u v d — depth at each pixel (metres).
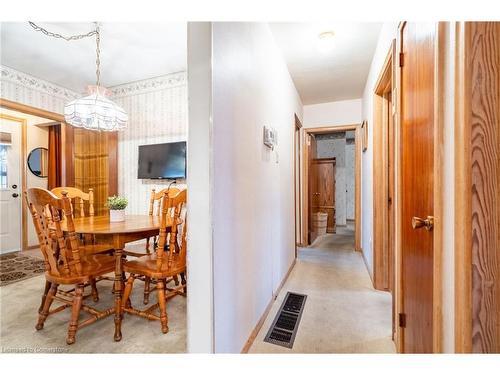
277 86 2.44
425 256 1.11
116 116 2.48
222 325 1.28
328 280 2.71
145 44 2.70
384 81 2.23
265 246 2.02
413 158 1.27
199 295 1.20
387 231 2.43
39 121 4.38
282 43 2.39
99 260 1.97
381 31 2.16
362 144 3.57
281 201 2.58
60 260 2.02
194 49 1.21
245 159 1.61
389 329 1.79
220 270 1.27
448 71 0.85
